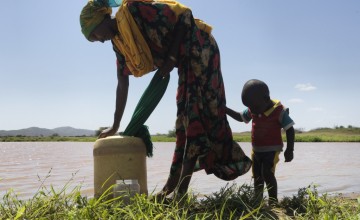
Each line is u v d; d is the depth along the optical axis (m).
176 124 3.78
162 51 3.72
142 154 3.79
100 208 3.01
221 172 3.95
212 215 3.16
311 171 7.73
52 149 20.08
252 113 4.20
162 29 3.59
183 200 3.38
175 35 3.58
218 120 3.84
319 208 3.37
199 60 3.64
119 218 2.87
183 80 3.71
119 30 3.54
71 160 10.92
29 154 14.58
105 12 3.63
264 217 3.21
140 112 3.90
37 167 8.64
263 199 3.54
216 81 3.79
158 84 3.91
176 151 3.75
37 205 3.10
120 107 4.04
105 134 4.07
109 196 3.60
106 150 3.70
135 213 2.98
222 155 3.93
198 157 3.74
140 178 3.75
